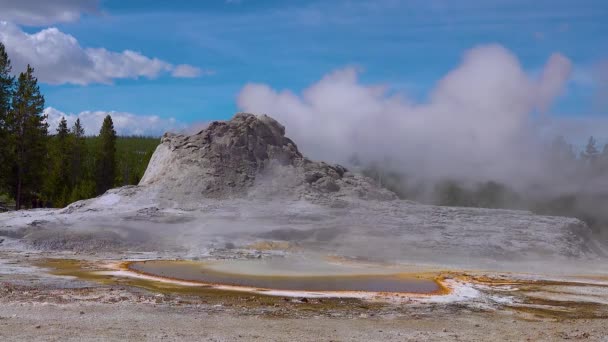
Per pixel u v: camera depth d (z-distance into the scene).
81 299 17.17
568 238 38.34
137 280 22.00
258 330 13.70
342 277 24.91
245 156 45.59
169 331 13.08
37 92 62.31
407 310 17.67
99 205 39.50
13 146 60.28
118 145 161.88
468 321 16.17
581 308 19.02
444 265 30.70
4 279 20.80
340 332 13.90
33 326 12.91
